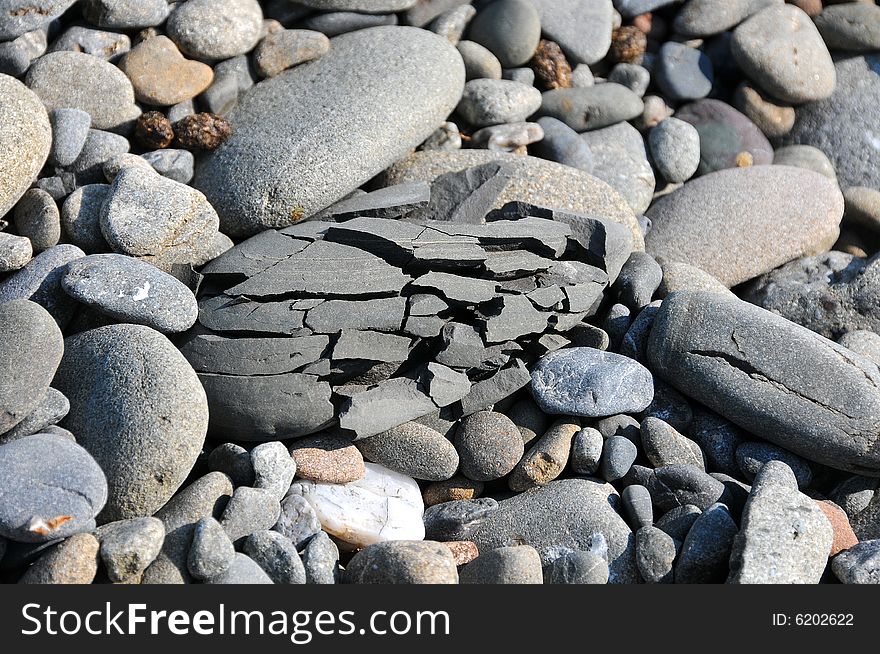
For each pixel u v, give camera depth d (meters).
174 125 1.00
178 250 0.93
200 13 1.03
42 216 0.92
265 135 0.99
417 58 1.06
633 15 1.21
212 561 0.79
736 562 0.83
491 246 0.94
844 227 1.15
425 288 0.91
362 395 0.88
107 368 0.84
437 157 1.06
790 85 1.19
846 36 1.23
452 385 0.90
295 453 0.87
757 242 1.08
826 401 0.90
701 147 1.17
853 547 0.86
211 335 0.89
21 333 0.83
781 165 1.14
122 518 0.82
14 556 0.79
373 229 0.93
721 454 0.92
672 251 1.08
